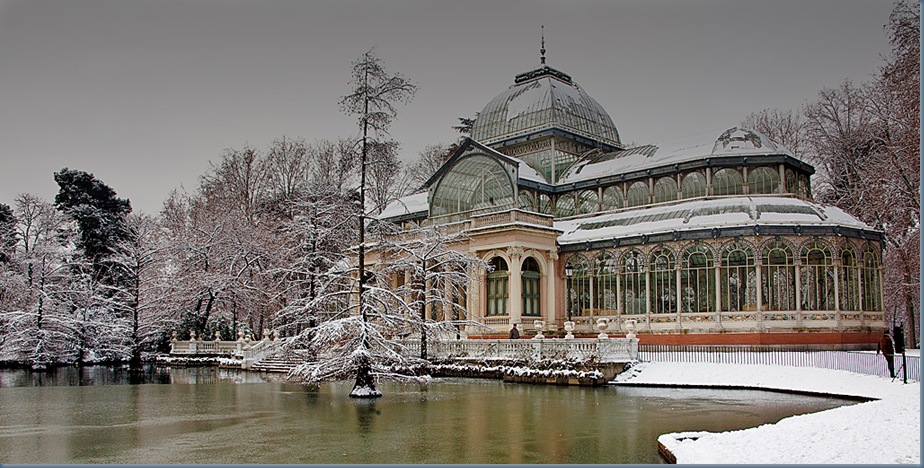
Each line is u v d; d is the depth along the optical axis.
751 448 17.44
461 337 50.75
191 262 71.00
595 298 52.12
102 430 24.44
